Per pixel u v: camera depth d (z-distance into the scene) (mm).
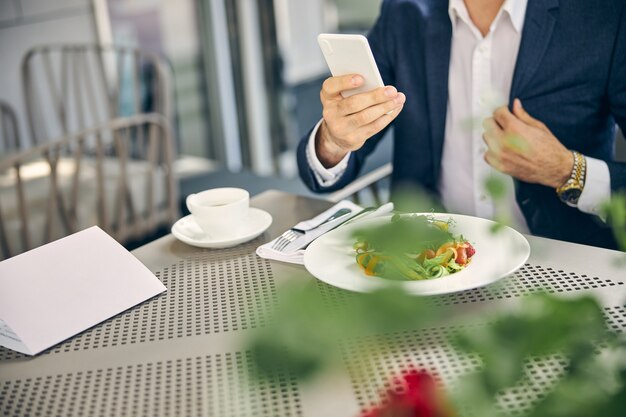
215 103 3631
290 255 1003
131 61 3293
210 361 774
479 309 833
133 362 789
